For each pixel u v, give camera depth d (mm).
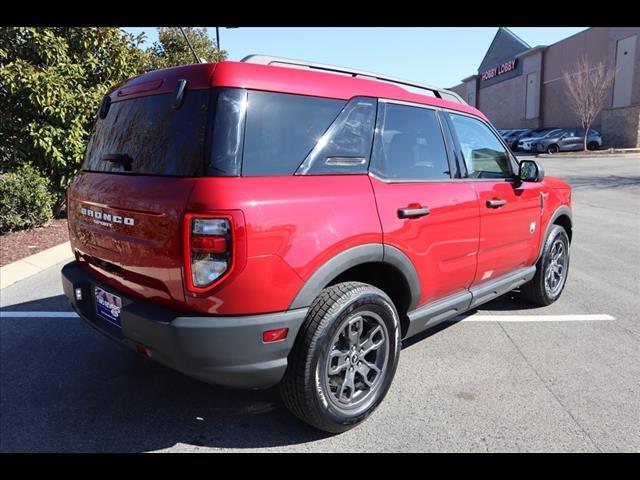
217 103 2379
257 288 2338
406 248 2980
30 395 3266
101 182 2850
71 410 3094
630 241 7996
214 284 2283
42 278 5836
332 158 2721
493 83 45562
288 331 2473
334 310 2594
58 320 4551
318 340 2551
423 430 2871
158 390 3338
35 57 8453
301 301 2492
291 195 2457
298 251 2443
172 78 2605
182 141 2438
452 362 3703
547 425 2904
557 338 4141
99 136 3154
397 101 3160
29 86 7910
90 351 3920
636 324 4457
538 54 37062
